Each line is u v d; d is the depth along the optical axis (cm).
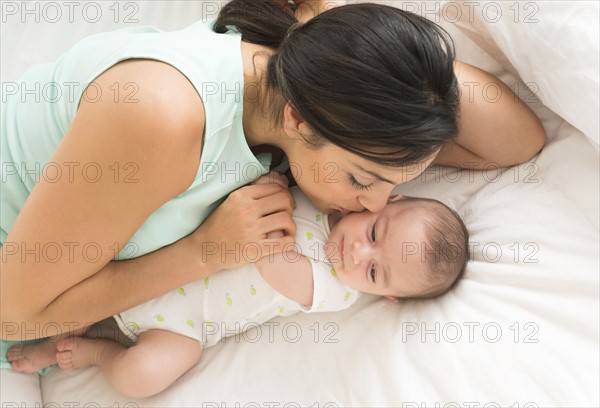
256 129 89
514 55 99
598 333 92
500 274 101
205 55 82
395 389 94
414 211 104
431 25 74
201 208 95
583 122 94
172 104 75
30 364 102
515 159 108
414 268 102
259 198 95
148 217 89
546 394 89
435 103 71
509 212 105
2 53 113
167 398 101
